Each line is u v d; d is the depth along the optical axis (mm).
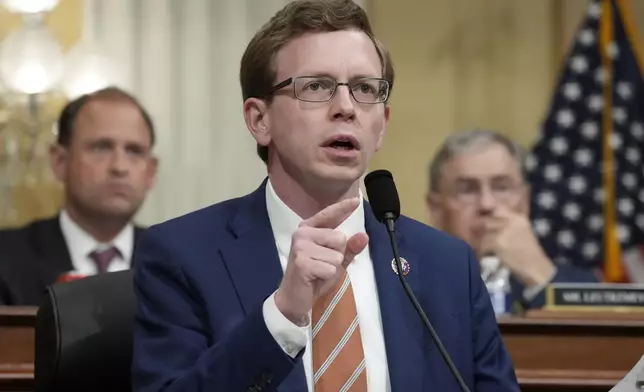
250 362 4109
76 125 8836
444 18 13164
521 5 13227
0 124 11891
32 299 8297
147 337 4617
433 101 13102
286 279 4066
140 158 8953
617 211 12602
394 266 4805
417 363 4582
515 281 8906
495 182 9117
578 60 12883
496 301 8484
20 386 5902
